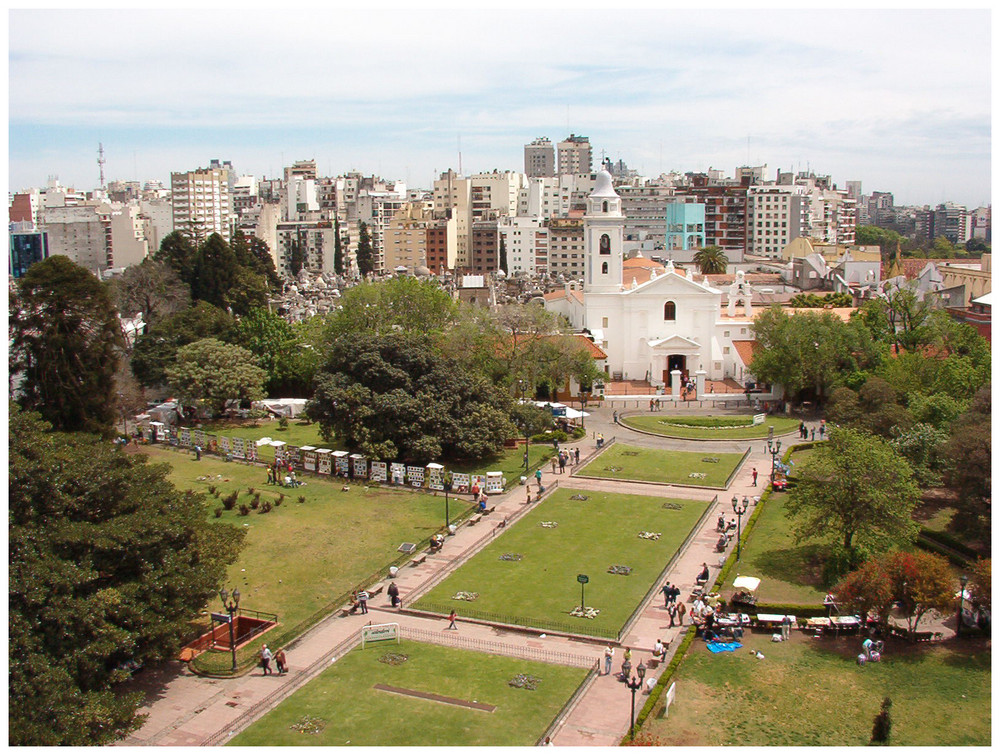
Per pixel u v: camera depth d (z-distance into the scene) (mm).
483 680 52625
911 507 67312
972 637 57500
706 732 46719
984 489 71250
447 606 63281
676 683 52094
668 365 142125
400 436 94375
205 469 98938
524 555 73000
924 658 54844
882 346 122438
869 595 55688
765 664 54406
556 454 103125
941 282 194375
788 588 65562
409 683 52344
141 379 131750
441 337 117938
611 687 51906
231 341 134625
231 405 127250
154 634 49594
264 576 68688
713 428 113625
